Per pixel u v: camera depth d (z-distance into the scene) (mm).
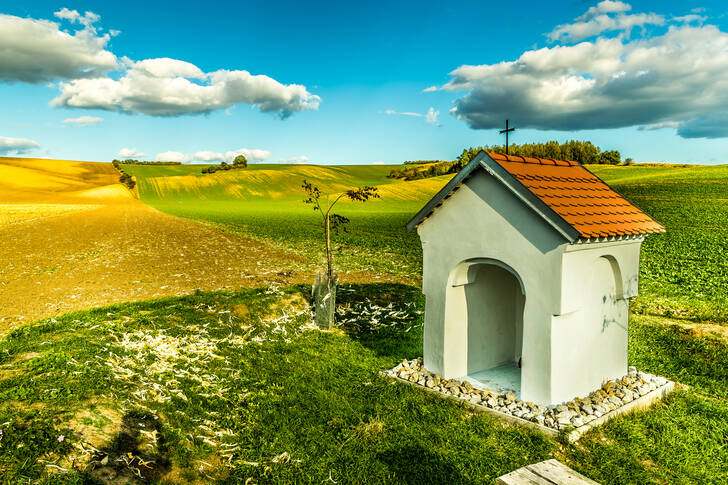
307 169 157625
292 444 6754
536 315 7449
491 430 7070
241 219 58094
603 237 7129
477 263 8391
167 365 9156
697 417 7527
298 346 11062
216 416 7496
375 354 10578
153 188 119938
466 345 9109
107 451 5895
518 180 7258
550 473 3949
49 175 133125
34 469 5258
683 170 82625
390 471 6160
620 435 6883
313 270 22484
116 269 21969
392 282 19172
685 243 28375
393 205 89375
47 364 8062
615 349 8555
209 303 13594
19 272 20781
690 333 11500
